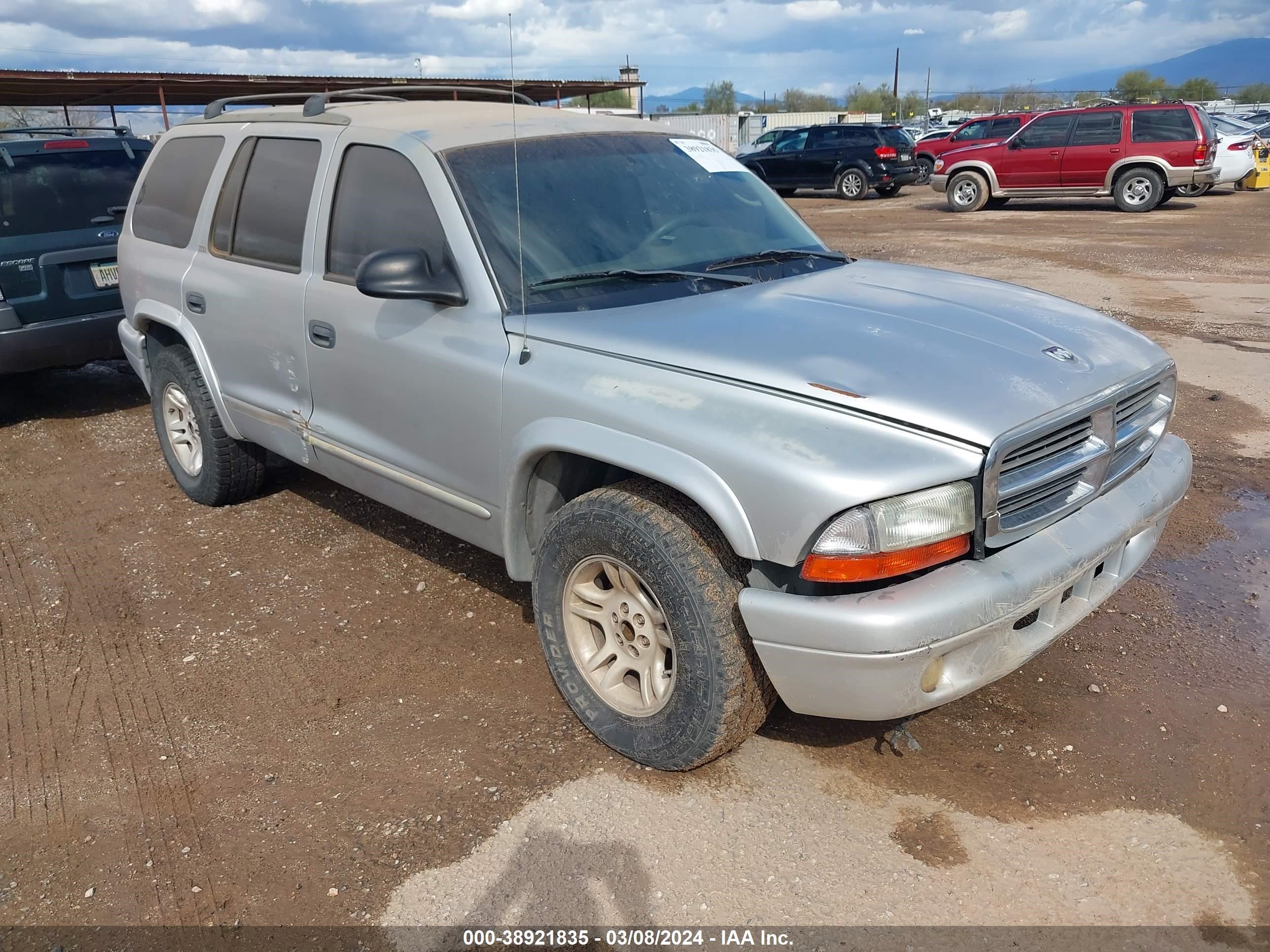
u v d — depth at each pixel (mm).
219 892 2529
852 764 2939
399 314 3354
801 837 2646
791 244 3795
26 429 6660
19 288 6219
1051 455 2543
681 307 3037
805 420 2402
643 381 2676
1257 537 4422
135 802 2885
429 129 3521
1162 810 2723
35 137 6836
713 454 2445
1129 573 2949
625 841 2646
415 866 2588
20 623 3984
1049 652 3527
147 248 4828
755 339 2727
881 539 2281
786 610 2387
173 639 3809
